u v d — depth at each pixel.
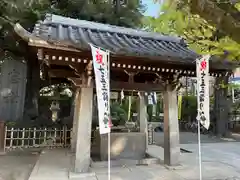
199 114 5.67
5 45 12.22
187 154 8.79
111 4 13.12
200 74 5.68
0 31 11.35
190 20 3.68
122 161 7.12
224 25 2.67
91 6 12.48
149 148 9.55
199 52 3.81
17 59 13.09
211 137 14.34
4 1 10.15
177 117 6.96
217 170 6.48
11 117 12.72
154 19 4.11
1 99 12.75
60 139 10.76
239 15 2.59
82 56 5.50
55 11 12.19
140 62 5.91
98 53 5.10
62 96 15.42
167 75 6.77
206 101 5.56
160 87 6.97
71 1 12.55
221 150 9.78
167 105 6.96
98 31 7.43
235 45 3.08
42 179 5.63
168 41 7.92
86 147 6.08
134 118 14.70
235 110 17.17
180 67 6.32
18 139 10.27
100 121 5.10
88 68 5.85
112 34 7.54
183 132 17.41
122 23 13.02
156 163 7.20
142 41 7.49
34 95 13.58
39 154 9.15
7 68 13.03
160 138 14.04
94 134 10.41
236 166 7.04
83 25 7.34
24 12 10.92
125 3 13.67
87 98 6.19
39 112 14.38
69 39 5.40
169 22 4.03
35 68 13.77
